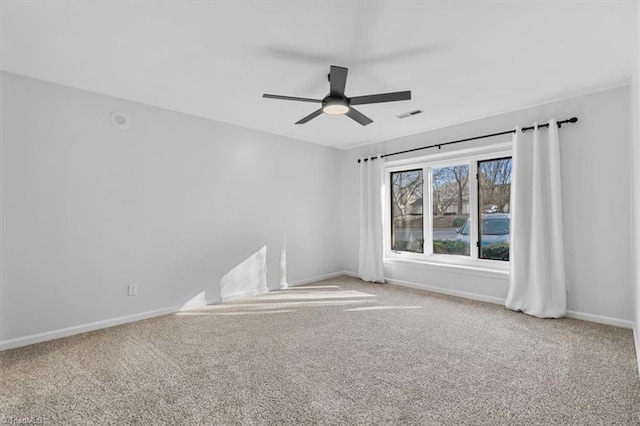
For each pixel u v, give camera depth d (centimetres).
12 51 236
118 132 329
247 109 366
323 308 378
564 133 337
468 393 199
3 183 267
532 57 249
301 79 286
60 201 294
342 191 579
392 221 530
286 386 208
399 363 240
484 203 425
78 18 196
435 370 229
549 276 341
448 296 428
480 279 408
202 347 269
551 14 194
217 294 407
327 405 188
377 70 269
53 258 290
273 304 397
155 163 355
